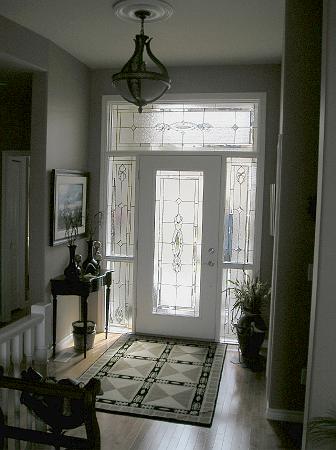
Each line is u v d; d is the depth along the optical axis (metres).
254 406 3.46
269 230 4.71
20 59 3.66
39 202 4.14
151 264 5.00
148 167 4.95
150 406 3.43
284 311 3.15
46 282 4.23
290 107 3.03
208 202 4.84
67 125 4.49
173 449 2.88
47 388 1.86
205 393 3.67
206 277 4.90
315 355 2.17
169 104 4.92
